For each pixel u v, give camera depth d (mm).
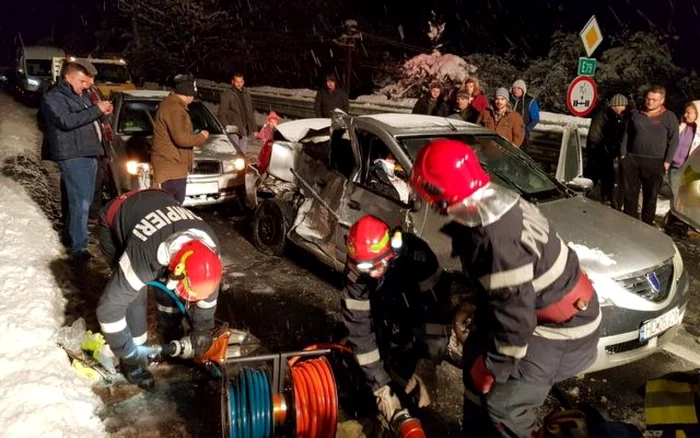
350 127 4688
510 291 2148
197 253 2594
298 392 2752
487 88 11906
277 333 4180
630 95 10477
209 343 3086
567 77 11367
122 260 2797
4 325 3697
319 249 4875
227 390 2695
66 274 4840
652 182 6098
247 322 4324
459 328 3455
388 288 2928
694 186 2365
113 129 6762
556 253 2289
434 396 3207
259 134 8016
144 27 20781
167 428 3080
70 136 4871
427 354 3090
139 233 2797
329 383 2789
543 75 11812
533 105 7254
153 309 4328
